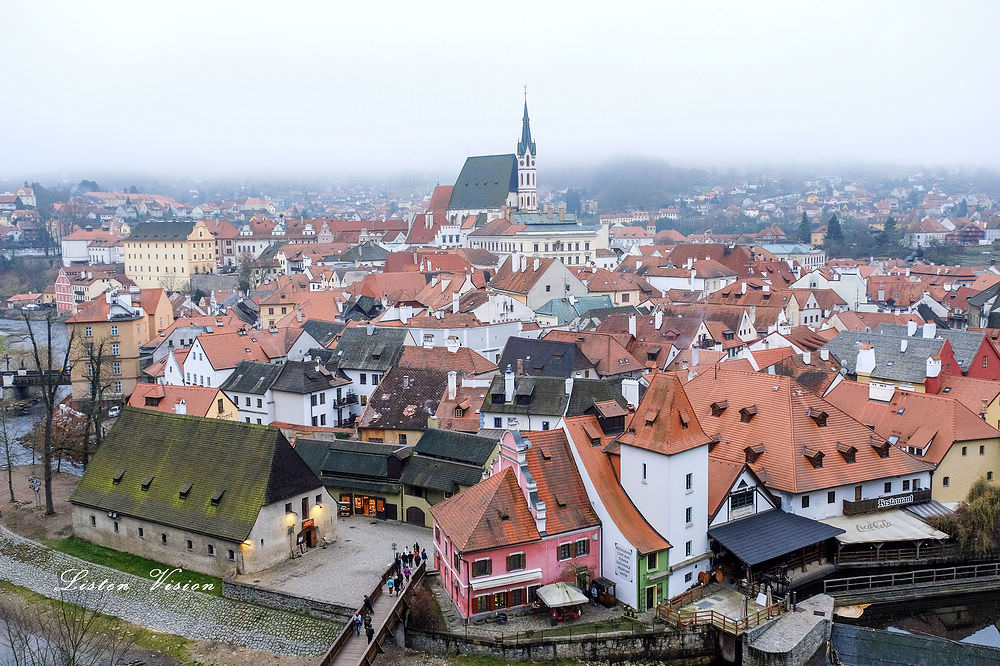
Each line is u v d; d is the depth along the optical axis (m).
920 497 87.94
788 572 78.81
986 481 90.75
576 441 79.06
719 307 165.62
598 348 135.75
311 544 89.50
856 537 80.38
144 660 75.31
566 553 75.44
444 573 78.19
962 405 92.38
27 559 94.38
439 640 70.25
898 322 164.75
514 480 76.00
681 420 75.06
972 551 83.94
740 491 79.62
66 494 111.31
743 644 68.50
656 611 72.81
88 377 133.38
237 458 89.31
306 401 125.56
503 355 138.00
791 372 111.19
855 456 86.25
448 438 97.06
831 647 71.25
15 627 81.62
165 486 91.50
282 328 160.50
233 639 76.75
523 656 68.69
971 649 68.00
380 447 100.50
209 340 143.25
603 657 69.12
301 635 74.88
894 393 98.06
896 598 79.94
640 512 76.31
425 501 94.62
